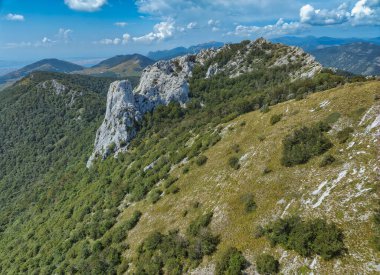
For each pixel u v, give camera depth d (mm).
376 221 30344
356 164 37750
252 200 45000
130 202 77312
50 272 68562
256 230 39500
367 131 41438
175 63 165750
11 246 98688
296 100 65688
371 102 46750
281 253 34750
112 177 101250
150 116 129625
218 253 41344
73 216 89250
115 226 69562
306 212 36844
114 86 131625
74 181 122688
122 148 117000
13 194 164375
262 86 130250
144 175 86062
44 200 122312
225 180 55156
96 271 55312
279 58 143875
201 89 145750
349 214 32969
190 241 46625
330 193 36594
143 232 59000
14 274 77062
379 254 28156
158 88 143500
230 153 63125
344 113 48312
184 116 130000
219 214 47781
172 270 44188
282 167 47000
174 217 56688
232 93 134875
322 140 45312
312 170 42438
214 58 163125
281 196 42062
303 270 31438
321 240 31562
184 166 72625
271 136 56594
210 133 82312
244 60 155500
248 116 75562
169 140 103625
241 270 36562
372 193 33125
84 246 68375
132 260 53031
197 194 58062
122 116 123250
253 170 51344
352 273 28312
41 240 87625
